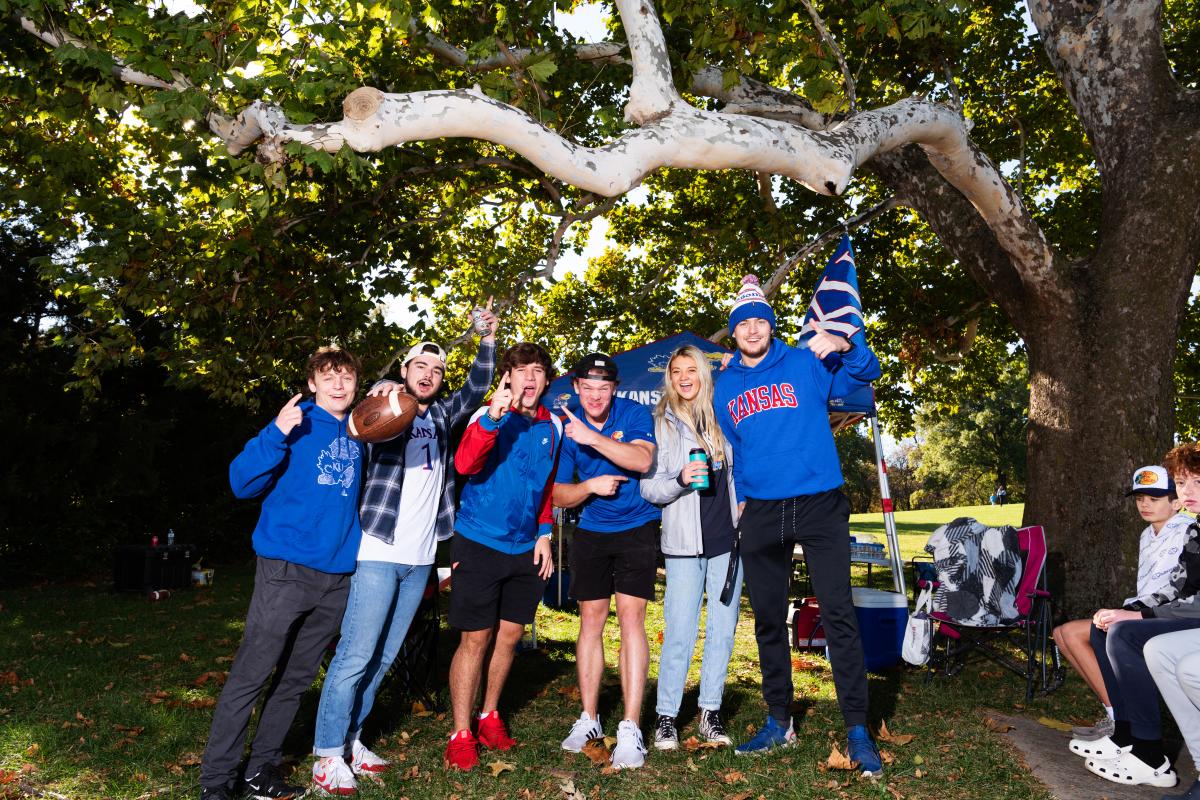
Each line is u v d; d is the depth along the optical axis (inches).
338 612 146.8
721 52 308.3
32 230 488.4
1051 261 314.2
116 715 191.9
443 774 156.3
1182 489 165.2
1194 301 632.4
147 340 538.3
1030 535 235.8
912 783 152.6
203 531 580.7
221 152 230.5
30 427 478.0
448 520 164.2
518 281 353.7
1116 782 153.8
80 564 496.7
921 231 641.0
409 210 423.8
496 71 299.7
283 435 137.8
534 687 228.5
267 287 391.5
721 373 178.9
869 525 1087.0
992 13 483.2
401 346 433.4
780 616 171.9
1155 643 144.8
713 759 163.9
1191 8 519.2
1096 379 306.0
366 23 317.4
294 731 182.2
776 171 243.4
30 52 290.7
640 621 171.0
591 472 174.6
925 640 231.1
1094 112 321.4
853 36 368.5
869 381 169.6
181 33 232.2
